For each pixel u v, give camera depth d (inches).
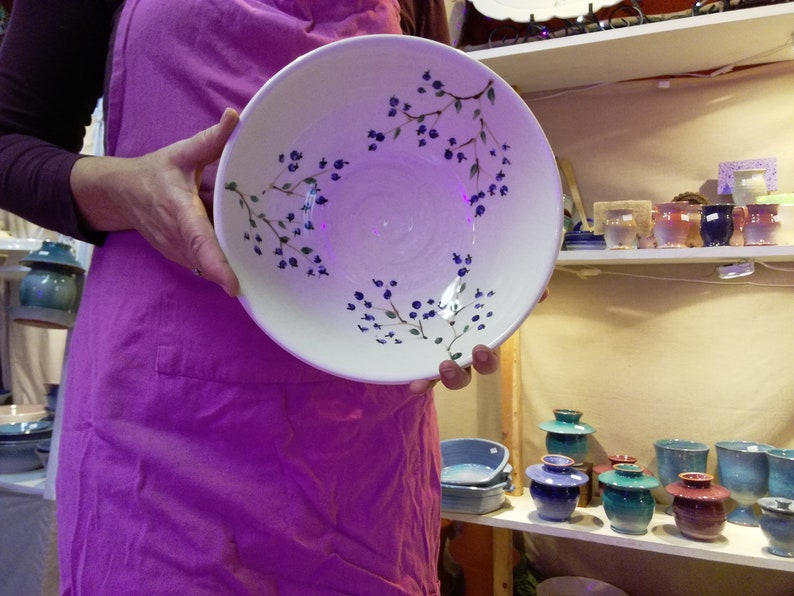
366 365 19.9
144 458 20.0
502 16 54.1
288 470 21.3
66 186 20.1
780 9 42.0
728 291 54.1
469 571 58.8
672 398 55.9
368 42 20.0
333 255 23.5
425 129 23.5
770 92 52.9
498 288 21.7
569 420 54.8
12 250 62.7
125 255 21.8
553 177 20.8
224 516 20.4
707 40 47.2
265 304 19.6
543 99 60.7
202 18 21.6
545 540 60.7
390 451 24.7
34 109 21.6
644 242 51.8
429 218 24.3
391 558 24.2
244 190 20.7
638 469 48.0
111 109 22.2
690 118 55.5
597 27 50.1
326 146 23.1
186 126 21.5
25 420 65.9
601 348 58.4
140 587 19.4
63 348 75.2
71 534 20.9
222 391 20.8
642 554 57.3
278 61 22.2
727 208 46.3
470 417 63.4
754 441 53.1
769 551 42.8
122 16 22.2
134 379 20.7
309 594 21.8
